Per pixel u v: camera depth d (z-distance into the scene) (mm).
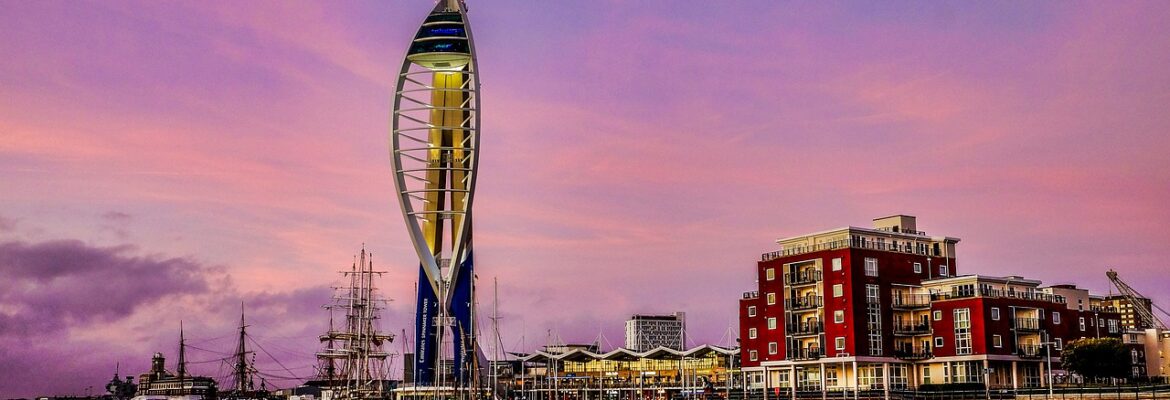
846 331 151125
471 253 183000
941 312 152750
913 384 153750
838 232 157750
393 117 180500
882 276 155250
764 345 164000
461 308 180375
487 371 179875
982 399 130250
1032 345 150875
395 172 180625
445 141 184750
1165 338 162500
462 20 181500
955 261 165750
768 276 165000
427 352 179750
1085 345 140250
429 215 183875
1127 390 117875
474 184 182000
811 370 158125
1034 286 158625
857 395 138500
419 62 181250
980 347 146375
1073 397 119312
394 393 196250
